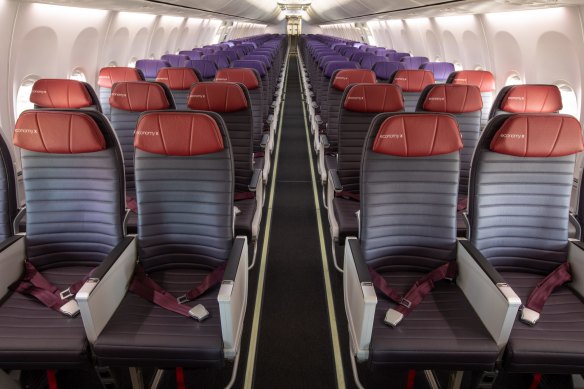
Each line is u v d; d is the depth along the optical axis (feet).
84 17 15.37
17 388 6.02
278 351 7.43
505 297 4.97
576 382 6.33
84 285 5.13
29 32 12.17
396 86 9.80
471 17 17.85
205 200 6.55
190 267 6.89
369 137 6.52
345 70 12.75
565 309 5.97
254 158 12.13
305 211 13.26
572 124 6.08
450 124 6.31
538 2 10.66
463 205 9.37
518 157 6.41
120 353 5.17
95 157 6.45
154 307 5.90
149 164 6.46
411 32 30.48
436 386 6.58
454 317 5.75
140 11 18.97
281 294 9.05
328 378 6.86
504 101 10.63
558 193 6.49
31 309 5.85
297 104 30.78
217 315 5.75
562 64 12.71
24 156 6.42
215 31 52.42
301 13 88.33
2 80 11.51
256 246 10.50
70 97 10.28
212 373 6.93
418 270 6.89
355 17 38.65
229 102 9.55
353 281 5.95
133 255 6.50
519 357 5.16
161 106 10.21
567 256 6.57
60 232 6.70
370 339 5.29
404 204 6.65
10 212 6.64
